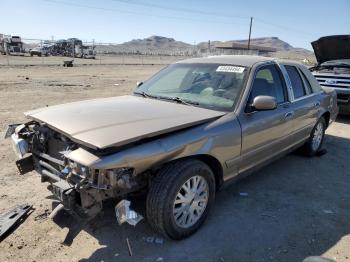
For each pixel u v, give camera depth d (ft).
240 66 14.49
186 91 14.38
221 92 13.62
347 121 31.45
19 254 10.39
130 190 10.14
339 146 22.86
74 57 160.45
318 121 19.53
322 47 34.73
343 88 30.14
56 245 10.87
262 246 11.19
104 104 13.12
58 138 10.96
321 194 15.25
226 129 12.02
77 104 13.25
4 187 14.53
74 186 9.53
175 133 10.85
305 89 18.06
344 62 33.63
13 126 13.06
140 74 76.84
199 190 11.44
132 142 9.71
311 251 11.05
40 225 11.86
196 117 11.75
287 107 15.67
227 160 12.31
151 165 9.99
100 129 10.12
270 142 14.58
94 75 69.77
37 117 11.84
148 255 10.53
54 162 10.98
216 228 12.10
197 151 11.03
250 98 13.43
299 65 18.25
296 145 17.51
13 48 153.17
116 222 12.11
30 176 15.71
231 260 10.48
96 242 11.08
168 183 10.32
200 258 10.50
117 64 114.32
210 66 15.19
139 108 12.44
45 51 159.43
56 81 55.06
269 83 15.03
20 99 36.01
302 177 17.08
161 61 160.56
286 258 10.66
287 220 12.87
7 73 65.67
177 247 10.94
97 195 9.45
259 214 13.20
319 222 12.83
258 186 15.78
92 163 9.12
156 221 10.50
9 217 10.84
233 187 15.55
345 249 11.23
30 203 13.23
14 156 18.07
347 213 13.61
